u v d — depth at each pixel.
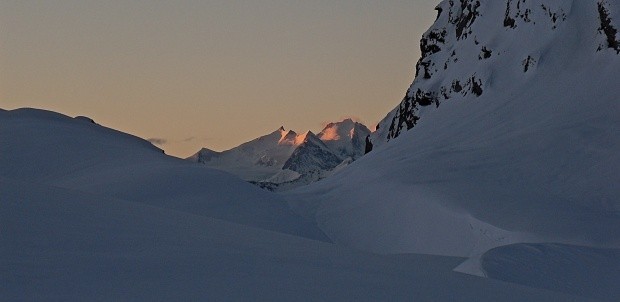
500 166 81.75
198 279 7.88
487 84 119.06
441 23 152.75
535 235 51.44
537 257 26.92
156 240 9.62
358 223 68.94
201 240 10.16
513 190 71.50
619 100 94.38
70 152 69.00
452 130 106.38
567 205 65.88
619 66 102.12
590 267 26.88
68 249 8.38
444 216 59.91
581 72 106.25
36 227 9.09
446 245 56.88
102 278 7.39
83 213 10.54
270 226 55.28
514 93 111.44
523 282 24.52
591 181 75.06
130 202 12.88
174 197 56.19
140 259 8.44
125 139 79.56
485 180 76.56
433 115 124.94
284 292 7.78
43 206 10.48
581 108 95.88
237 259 9.16
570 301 10.18
